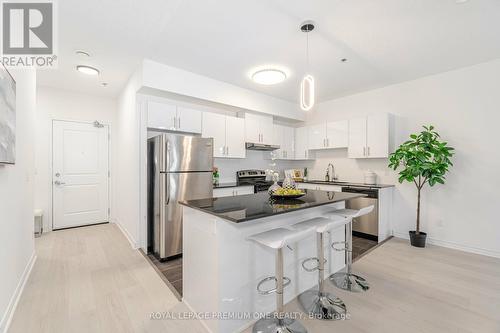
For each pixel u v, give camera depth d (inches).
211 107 157.8
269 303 77.0
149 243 131.0
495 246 116.7
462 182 126.5
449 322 69.3
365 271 102.4
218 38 97.3
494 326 67.4
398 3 76.0
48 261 111.3
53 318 71.1
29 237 100.7
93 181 176.2
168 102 138.2
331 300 79.0
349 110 175.9
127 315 73.1
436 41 99.6
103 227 169.2
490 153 118.3
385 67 125.8
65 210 165.8
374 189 141.6
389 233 151.8
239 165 181.8
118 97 176.6
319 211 97.7
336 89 161.6
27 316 71.9
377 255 120.3
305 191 112.0
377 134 151.3
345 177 181.2
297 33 93.6
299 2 75.7
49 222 159.3
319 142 186.2
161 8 79.0
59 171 163.3
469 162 124.3
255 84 152.7
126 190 148.9
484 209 120.0
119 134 170.7
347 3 76.0
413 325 68.2
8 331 65.4
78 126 169.9
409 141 134.0
